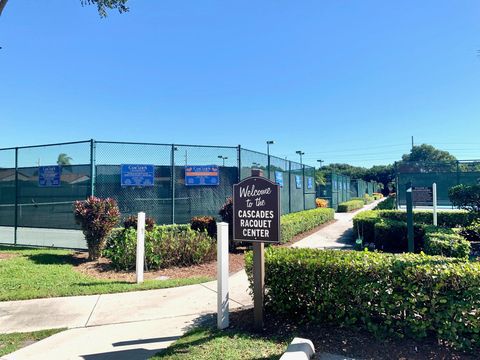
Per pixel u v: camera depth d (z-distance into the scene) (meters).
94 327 4.70
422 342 3.79
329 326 4.29
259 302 4.33
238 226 4.50
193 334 4.30
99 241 8.75
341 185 33.62
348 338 3.97
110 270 7.90
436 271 3.75
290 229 12.59
